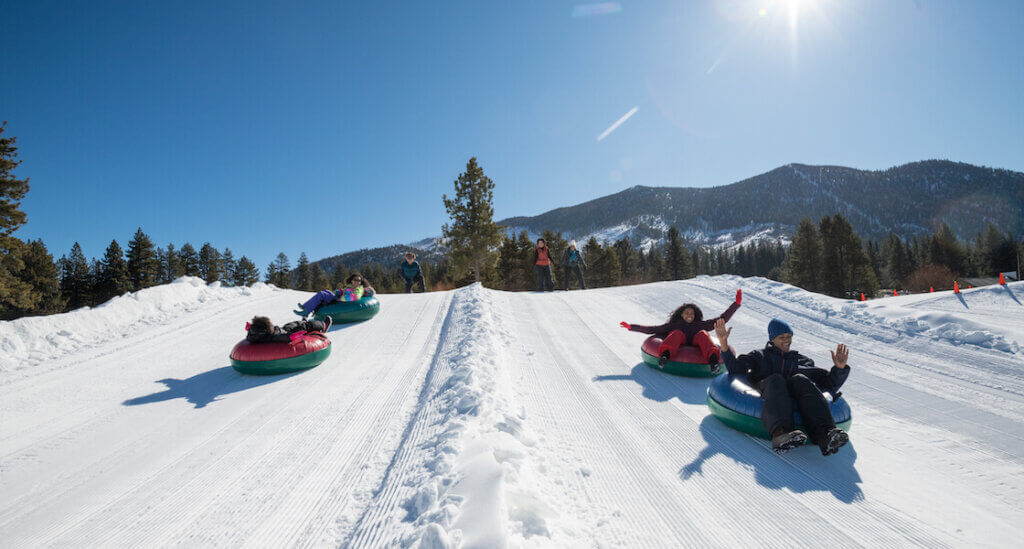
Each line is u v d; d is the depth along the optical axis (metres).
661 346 6.48
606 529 2.99
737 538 2.91
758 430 4.29
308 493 3.59
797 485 3.54
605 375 6.54
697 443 4.30
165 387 6.62
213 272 85.81
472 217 34.41
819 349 7.32
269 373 6.93
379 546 2.75
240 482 3.83
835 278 53.47
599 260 61.12
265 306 12.43
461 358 6.77
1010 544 2.79
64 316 9.99
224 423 5.18
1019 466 3.71
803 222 57.47
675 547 2.82
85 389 6.57
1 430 5.18
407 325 9.97
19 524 3.37
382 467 3.94
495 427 4.27
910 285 65.38
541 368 6.88
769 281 11.98
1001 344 6.27
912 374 5.94
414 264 16.95
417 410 5.22
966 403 4.98
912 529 2.96
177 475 4.01
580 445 4.28
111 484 3.91
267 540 3.02
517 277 49.16
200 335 9.71
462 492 3.00
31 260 49.34
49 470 4.22
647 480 3.64
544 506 3.02
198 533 3.15
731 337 8.45
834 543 2.85
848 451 4.09
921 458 3.92
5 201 23.95
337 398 5.82
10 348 8.52
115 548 3.04
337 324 10.41
